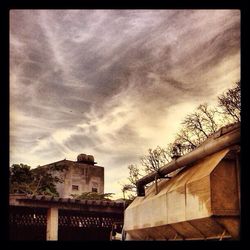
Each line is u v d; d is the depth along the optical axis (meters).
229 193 6.73
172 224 8.49
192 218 7.31
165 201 9.04
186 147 14.73
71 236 15.67
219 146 7.32
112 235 15.44
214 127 14.22
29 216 14.79
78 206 13.37
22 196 12.33
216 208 6.60
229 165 6.88
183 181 8.29
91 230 16.20
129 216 12.48
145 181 11.84
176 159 9.62
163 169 10.34
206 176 6.87
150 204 10.27
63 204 13.12
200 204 7.01
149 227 10.15
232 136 6.85
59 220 15.45
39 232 15.07
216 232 6.93
